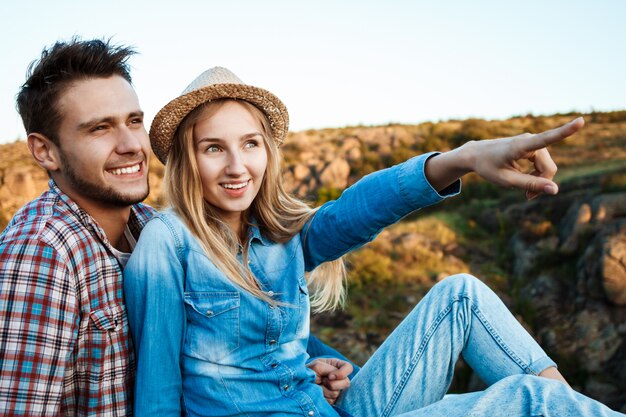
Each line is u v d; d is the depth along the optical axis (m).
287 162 17.61
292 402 1.80
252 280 1.87
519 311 8.34
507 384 1.59
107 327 1.75
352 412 2.02
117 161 1.83
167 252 1.81
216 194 1.88
